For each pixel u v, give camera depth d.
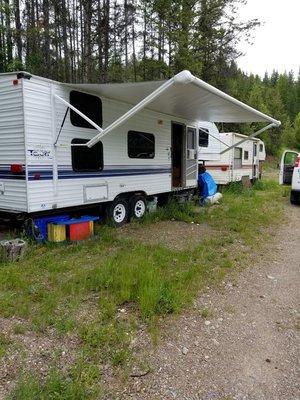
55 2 15.59
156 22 18.22
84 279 4.57
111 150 7.66
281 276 5.23
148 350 3.25
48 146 6.18
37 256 5.57
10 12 13.23
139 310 3.88
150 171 9.05
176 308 3.88
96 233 7.02
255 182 17.31
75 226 6.49
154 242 6.59
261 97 51.62
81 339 3.34
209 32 19.17
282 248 6.64
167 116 9.62
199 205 10.85
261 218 8.98
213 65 20.42
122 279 4.41
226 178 14.49
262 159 20.25
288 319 3.97
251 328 3.74
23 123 5.74
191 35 18.80
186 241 6.73
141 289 4.14
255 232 7.58
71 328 3.48
